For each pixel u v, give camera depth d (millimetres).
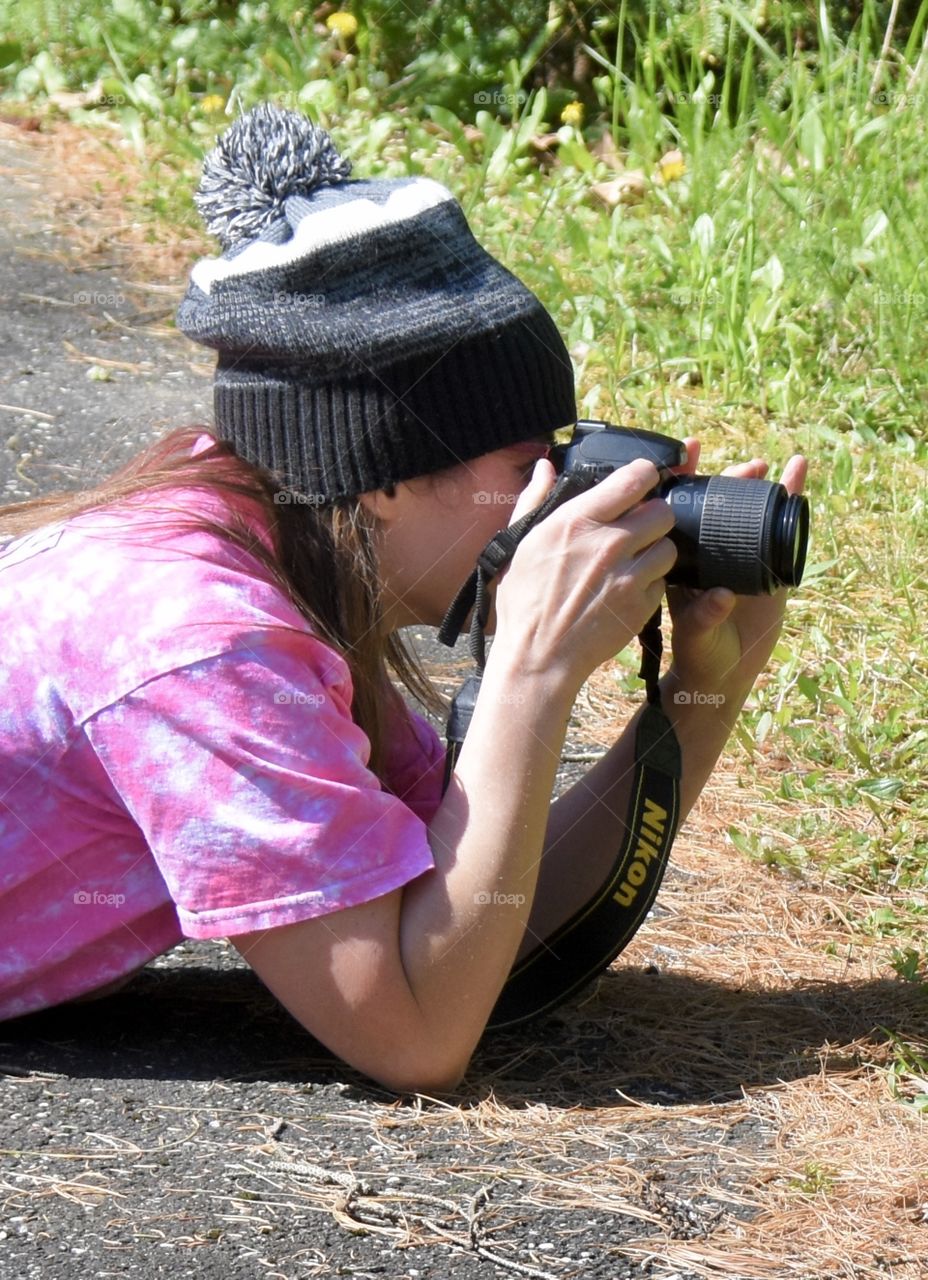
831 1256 2705
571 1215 2770
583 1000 3691
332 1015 2984
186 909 2955
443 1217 2732
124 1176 2789
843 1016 3682
